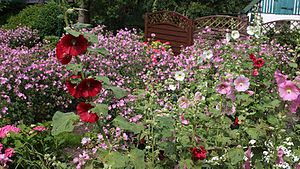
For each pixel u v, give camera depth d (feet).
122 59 25.08
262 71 19.35
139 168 9.77
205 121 11.93
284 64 24.03
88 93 9.29
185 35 44.14
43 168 12.21
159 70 24.45
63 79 23.13
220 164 11.02
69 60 9.36
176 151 10.94
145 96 13.29
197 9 69.31
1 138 14.60
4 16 66.59
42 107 22.89
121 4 61.52
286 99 10.44
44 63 23.40
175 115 12.05
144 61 25.27
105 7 61.31
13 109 21.20
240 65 18.06
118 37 28.09
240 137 11.67
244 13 52.65
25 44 45.27
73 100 24.13
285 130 11.28
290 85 10.46
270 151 11.32
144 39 46.09
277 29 38.22
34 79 22.35
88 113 9.32
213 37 34.88
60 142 15.70
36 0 69.05
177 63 25.08
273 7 52.85
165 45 35.17
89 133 14.99
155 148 11.89
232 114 12.17
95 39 9.25
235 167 11.05
